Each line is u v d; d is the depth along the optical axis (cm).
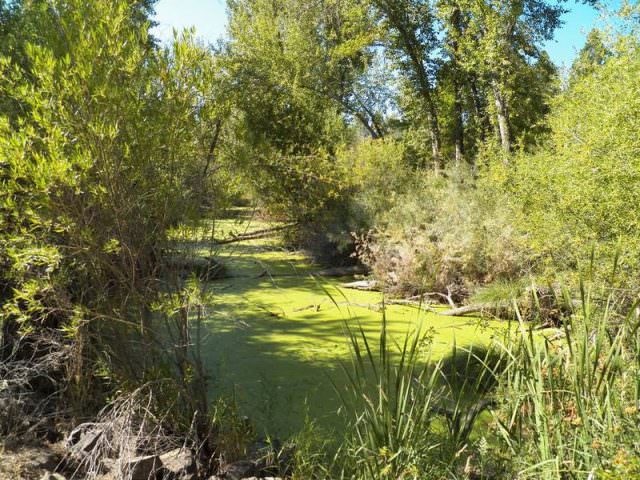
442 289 925
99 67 361
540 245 648
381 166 1269
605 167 534
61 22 379
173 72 385
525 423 328
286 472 380
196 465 377
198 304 402
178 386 405
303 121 1474
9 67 367
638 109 520
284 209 1293
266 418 464
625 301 486
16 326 434
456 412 349
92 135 358
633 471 234
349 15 1841
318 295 952
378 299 935
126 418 365
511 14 1427
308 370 579
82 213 361
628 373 317
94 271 387
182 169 412
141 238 396
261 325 748
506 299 686
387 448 309
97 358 418
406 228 1003
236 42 1465
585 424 275
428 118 2000
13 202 346
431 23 1842
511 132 1758
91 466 349
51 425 402
